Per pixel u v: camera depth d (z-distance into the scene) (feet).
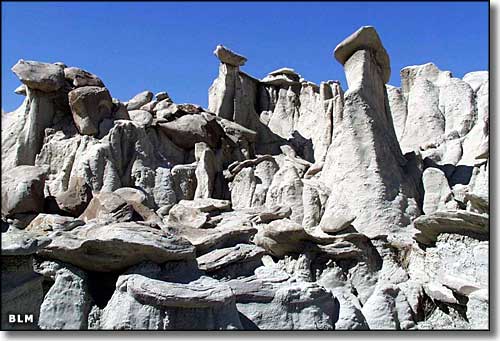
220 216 51.88
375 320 39.73
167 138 70.95
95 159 58.90
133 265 32.89
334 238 45.16
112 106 67.15
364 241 46.96
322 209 55.57
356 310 38.29
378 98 59.52
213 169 67.82
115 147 61.67
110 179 58.70
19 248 27.12
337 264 44.75
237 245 39.93
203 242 39.14
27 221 41.88
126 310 30.27
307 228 53.93
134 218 39.27
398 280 44.83
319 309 35.88
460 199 52.90
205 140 71.26
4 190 42.83
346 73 60.29
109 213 38.40
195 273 33.47
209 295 30.63
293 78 97.91
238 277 37.45
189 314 30.32
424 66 85.66
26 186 42.65
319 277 43.75
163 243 32.81
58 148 62.80
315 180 60.34
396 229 49.96
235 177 68.03
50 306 30.71
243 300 34.81
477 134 63.10
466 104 77.00
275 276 37.42
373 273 45.65
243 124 83.97
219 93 84.43
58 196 45.42
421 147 71.82
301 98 92.32
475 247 39.52
